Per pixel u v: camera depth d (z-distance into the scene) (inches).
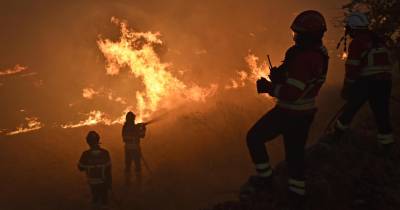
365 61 176.9
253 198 164.9
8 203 378.0
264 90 145.3
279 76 142.6
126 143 390.0
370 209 156.0
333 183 173.3
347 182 173.2
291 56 140.0
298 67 135.6
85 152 314.2
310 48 138.5
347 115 186.9
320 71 138.6
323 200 163.9
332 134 197.2
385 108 180.7
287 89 136.1
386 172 175.6
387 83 177.6
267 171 156.5
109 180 315.9
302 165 149.3
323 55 139.8
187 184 374.0
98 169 310.0
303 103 140.7
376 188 163.5
